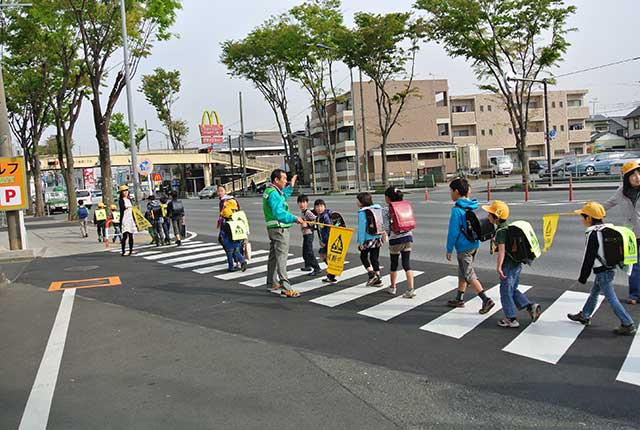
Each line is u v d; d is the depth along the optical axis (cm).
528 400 432
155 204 1661
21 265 1341
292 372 515
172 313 768
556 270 920
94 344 631
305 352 573
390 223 786
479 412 416
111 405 452
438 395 450
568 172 3684
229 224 1073
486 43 3036
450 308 721
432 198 2984
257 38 4472
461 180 685
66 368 550
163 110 7444
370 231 854
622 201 672
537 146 6650
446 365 516
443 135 6244
